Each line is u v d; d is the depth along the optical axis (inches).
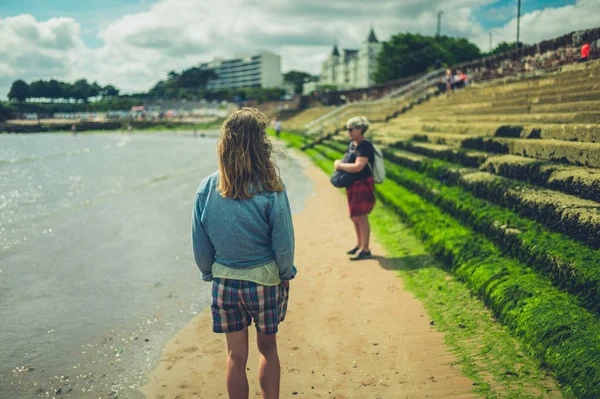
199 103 5108.3
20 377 127.4
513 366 112.7
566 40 533.0
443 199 262.1
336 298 179.6
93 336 154.2
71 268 228.7
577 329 109.5
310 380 121.8
